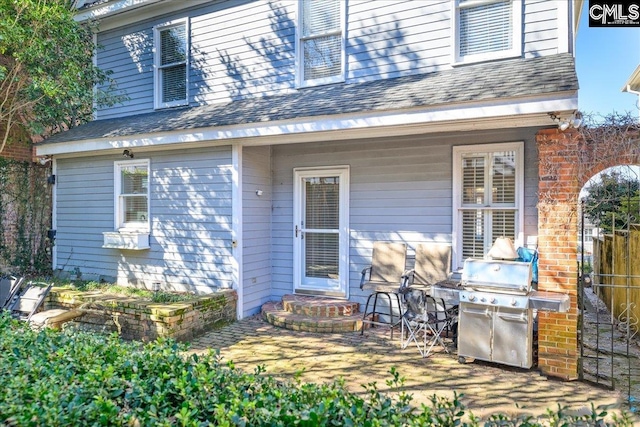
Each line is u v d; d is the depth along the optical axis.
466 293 4.43
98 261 7.64
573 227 4.22
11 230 7.93
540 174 4.37
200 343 5.19
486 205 5.44
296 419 1.77
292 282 6.83
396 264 5.76
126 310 5.52
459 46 5.65
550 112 4.03
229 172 6.30
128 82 8.29
